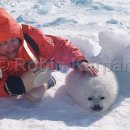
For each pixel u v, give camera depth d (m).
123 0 6.88
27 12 5.91
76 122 3.12
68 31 5.02
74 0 6.62
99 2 6.47
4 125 3.05
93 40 4.54
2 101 3.38
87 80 3.28
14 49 3.21
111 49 3.93
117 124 3.11
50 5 6.35
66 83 3.47
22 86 3.24
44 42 3.33
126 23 5.35
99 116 3.21
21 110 3.26
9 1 6.64
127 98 3.45
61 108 3.31
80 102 3.32
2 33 3.05
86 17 5.69
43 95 3.43
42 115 3.20
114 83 3.33
